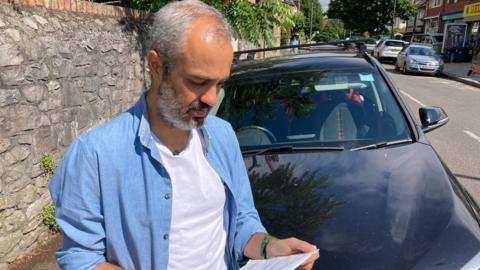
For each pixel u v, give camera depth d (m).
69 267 1.30
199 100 1.25
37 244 3.74
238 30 7.32
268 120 3.17
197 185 1.38
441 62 21.22
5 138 3.35
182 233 1.36
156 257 1.32
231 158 1.53
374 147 2.89
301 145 2.96
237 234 1.59
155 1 6.77
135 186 1.29
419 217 2.06
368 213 2.11
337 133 3.05
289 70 3.55
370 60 3.67
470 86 17.02
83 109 4.54
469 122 9.13
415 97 13.14
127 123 1.33
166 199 1.32
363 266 1.78
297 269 1.49
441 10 43.56
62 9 4.38
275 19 7.82
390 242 1.89
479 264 1.78
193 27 1.19
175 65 1.21
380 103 3.24
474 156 6.61
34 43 3.70
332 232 1.99
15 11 3.59
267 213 2.21
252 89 3.40
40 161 3.77
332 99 3.26
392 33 47.38
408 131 3.06
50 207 3.89
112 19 5.47
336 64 3.58
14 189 3.44
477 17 28.73
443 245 1.87
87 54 4.62
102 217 1.30
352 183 2.41
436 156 2.77
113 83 5.30
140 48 6.09
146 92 1.37
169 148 1.35
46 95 3.86
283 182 2.50
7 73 3.37
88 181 1.28
